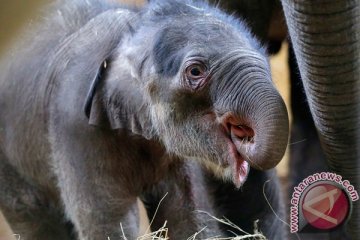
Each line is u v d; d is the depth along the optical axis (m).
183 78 3.67
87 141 4.29
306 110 6.29
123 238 4.28
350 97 3.76
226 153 3.62
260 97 3.24
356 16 3.27
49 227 5.42
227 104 3.45
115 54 4.29
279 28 5.88
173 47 3.76
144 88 3.96
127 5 4.96
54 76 4.71
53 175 4.87
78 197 4.37
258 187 5.52
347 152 4.22
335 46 3.39
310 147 6.20
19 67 5.12
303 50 3.49
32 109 4.88
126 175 4.38
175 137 3.88
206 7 4.12
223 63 3.52
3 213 5.58
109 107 4.22
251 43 3.76
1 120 5.32
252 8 5.46
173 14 3.97
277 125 3.14
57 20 5.05
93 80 4.25
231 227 5.57
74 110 4.34
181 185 4.55
